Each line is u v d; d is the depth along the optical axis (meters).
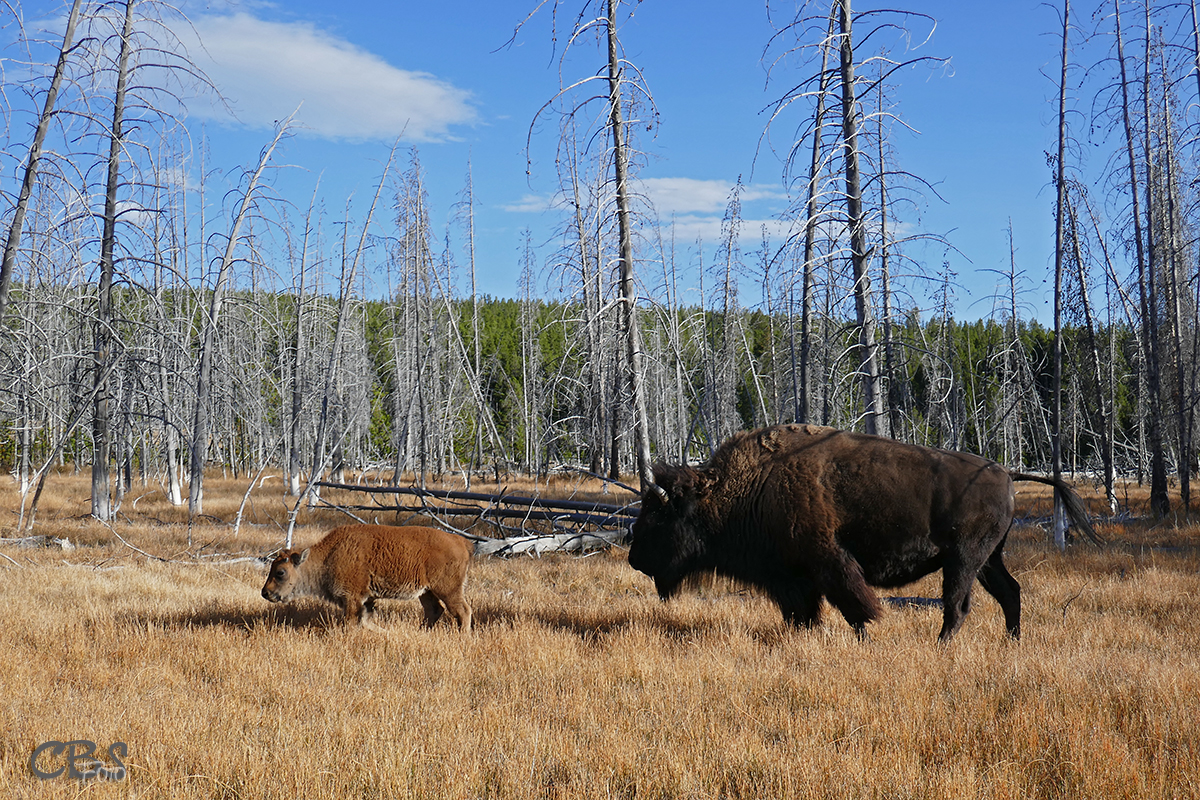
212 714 5.06
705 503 8.26
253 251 17.25
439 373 33.97
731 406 32.78
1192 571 11.64
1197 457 26.83
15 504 24.62
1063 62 14.21
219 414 22.36
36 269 12.74
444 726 4.81
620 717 4.99
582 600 10.25
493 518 17.09
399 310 35.62
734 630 7.57
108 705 5.15
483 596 10.45
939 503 7.26
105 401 18.12
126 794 3.87
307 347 29.30
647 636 7.39
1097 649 6.70
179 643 6.96
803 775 3.98
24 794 3.80
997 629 7.65
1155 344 19.72
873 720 4.80
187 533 17.91
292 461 30.03
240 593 10.41
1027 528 19.30
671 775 4.09
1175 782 3.86
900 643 6.95
